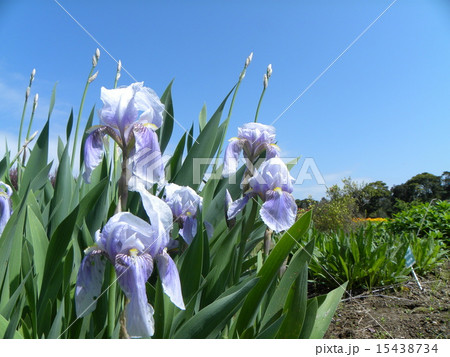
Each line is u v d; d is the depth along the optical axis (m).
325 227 11.84
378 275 6.35
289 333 2.90
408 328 4.88
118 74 4.98
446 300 5.80
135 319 2.06
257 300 2.99
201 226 3.02
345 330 4.92
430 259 7.25
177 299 2.31
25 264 3.29
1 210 3.83
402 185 22.97
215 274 3.38
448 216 9.64
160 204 2.38
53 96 5.19
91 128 3.42
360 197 18.12
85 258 2.34
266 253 3.73
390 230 10.40
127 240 2.21
